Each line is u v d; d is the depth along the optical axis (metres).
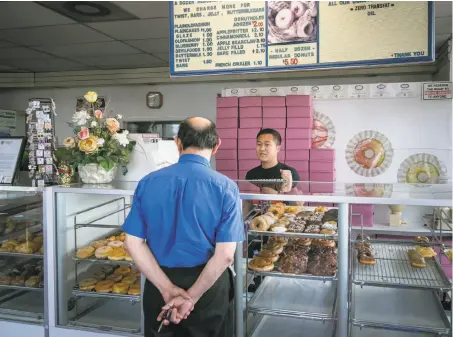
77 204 2.54
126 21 4.13
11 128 6.99
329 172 3.72
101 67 6.49
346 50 2.26
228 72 2.46
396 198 1.81
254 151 3.82
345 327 1.93
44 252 2.35
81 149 2.38
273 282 2.48
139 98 6.71
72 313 2.49
